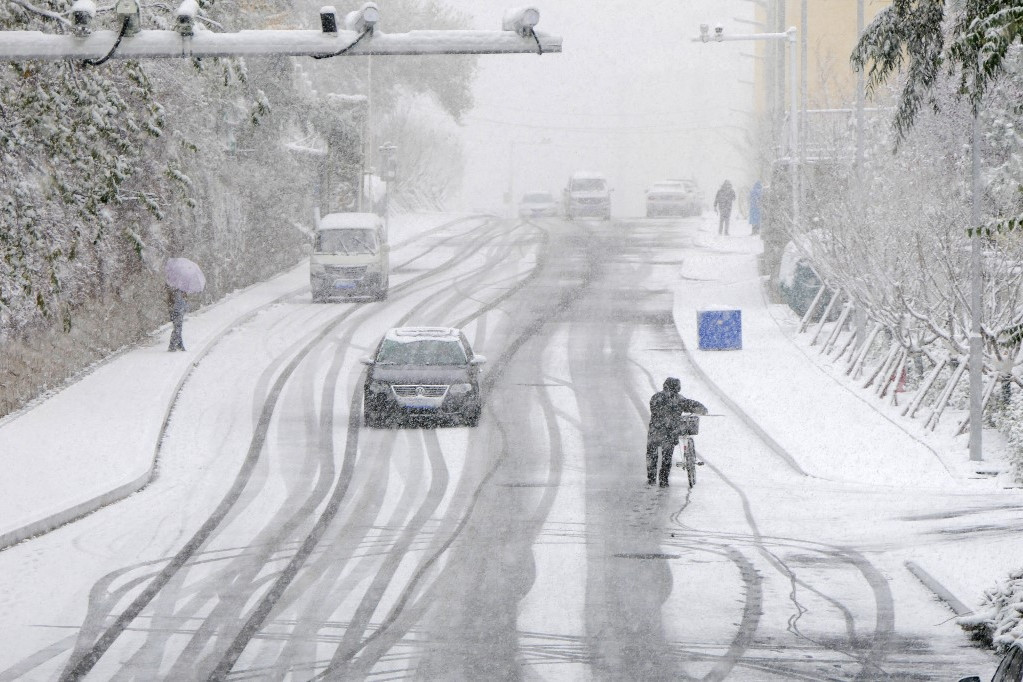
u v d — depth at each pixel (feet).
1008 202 161.89
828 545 105.09
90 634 81.30
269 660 75.92
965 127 171.42
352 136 344.28
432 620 84.38
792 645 78.74
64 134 109.09
